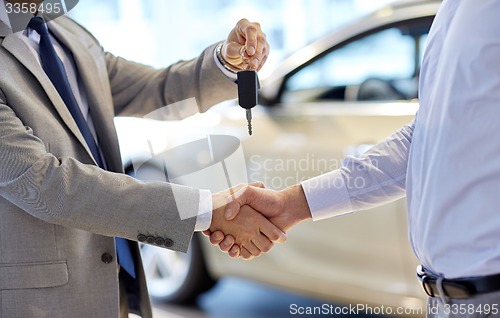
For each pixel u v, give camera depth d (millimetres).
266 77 3127
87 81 1673
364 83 3018
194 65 1771
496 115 1280
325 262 2855
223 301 3355
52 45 1597
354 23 3105
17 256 1490
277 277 2998
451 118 1321
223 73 1715
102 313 1559
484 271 1314
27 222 1495
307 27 5742
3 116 1440
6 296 1489
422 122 1432
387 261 2697
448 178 1333
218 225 1656
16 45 1501
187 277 3252
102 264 1568
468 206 1322
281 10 5840
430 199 1369
